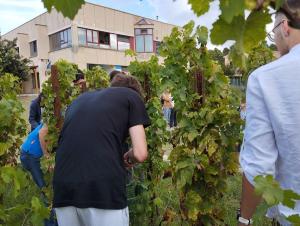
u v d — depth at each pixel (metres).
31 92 35.97
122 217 2.19
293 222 0.74
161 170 4.12
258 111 1.22
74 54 30.45
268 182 0.72
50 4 0.50
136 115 2.35
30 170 4.21
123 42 34.16
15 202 3.87
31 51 35.72
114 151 2.21
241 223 1.33
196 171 3.29
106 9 32.28
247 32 0.56
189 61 3.31
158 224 4.02
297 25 0.79
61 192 2.20
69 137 2.24
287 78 1.16
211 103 3.28
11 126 4.45
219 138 3.21
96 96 2.38
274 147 1.22
